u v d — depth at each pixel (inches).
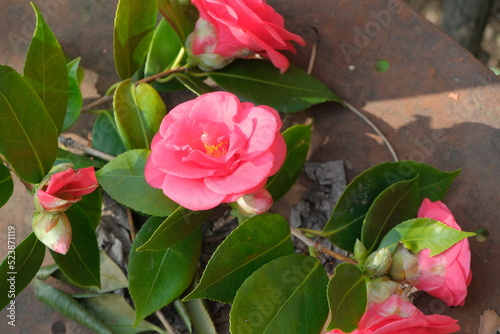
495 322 27.6
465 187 28.7
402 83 29.8
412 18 30.3
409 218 27.3
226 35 28.1
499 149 28.9
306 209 29.1
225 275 26.1
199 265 28.5
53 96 27.2
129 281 27.2
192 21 28.8
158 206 26.5
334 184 29.2
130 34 28.2
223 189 25.0
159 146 25.6
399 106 29.6
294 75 29.2
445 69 29.8
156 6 28.0
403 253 26.4
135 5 27.7
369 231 26.9
